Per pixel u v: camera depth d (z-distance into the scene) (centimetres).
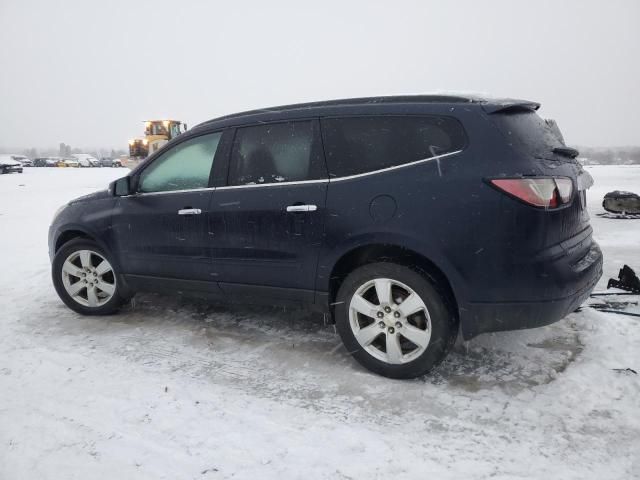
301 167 321
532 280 258
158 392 285
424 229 273
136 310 433
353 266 315
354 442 235
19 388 292
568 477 208
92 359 331
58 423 254
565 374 292
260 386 292
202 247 355
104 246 403
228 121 359
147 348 349
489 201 260
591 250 307
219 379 301
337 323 311
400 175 284
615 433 237
